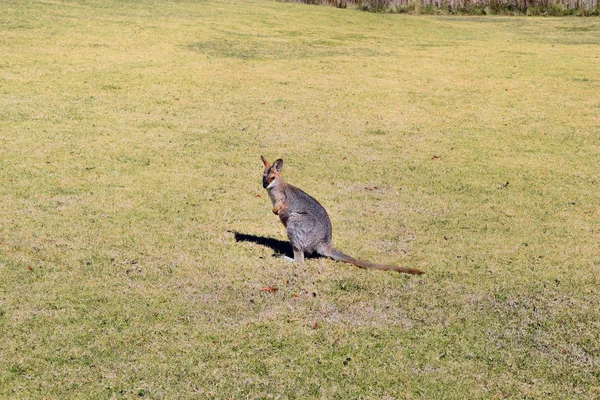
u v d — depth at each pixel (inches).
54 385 231.0
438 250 365.1
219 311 285.9
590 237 393.7
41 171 478.6
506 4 1603.1
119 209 414.0
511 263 350.0
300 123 644.1
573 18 1482.5
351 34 1106.7
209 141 575.8
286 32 1065.5
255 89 751.1
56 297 293.9
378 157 555.2
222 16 1122.7
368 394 230.4
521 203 455.2
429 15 1562.5
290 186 340.5
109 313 281.0
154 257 341.7
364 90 770.8
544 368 248.5
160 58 840.9
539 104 732.7
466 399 228.8
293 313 286.0
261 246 363.9
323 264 340.2
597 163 551.2
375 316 285.1
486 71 876.6
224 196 449.7
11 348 252.2
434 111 702.5
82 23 964.6
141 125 607.5
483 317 286.4
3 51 797.9
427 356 254.4
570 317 288.2
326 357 252.8
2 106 624.4
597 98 756.0
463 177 510.3
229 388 232.1
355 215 421.1
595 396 232.1
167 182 472.1
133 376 237.5
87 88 704.4
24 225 378.9
